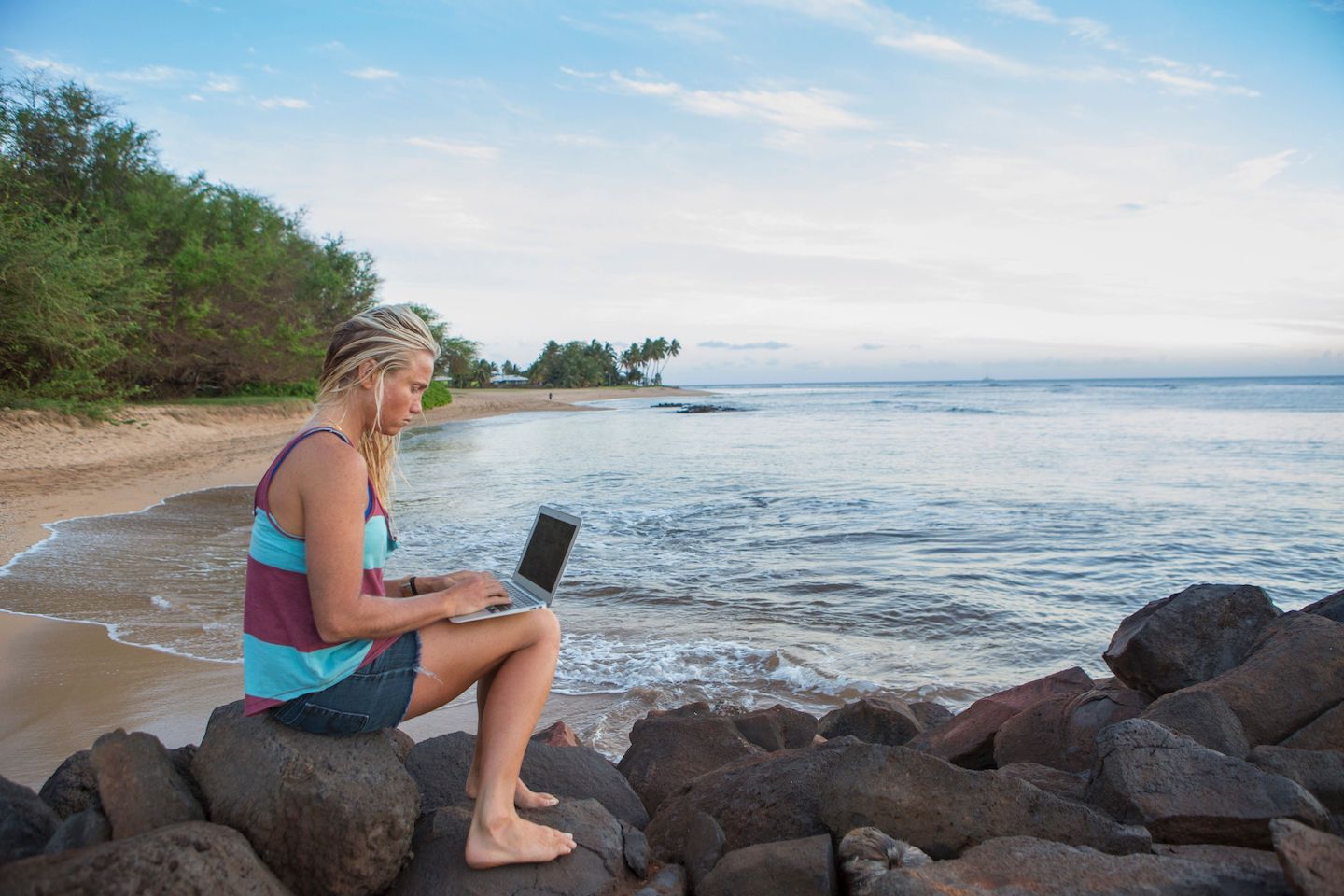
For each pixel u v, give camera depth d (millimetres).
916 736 4508
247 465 21609
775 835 2873
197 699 5609
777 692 6242
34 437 20656
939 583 9484
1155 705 3332
